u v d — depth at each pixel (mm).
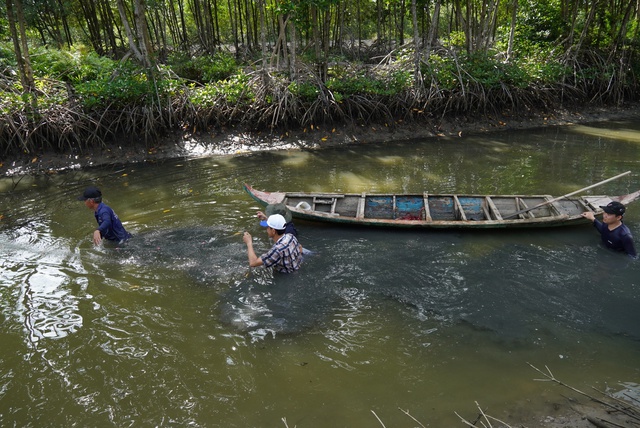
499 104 15516
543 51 17516
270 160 11969
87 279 6137
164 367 4562
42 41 17781
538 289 5762
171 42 26484
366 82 14227
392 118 14359
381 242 7051
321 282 5977
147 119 12227
